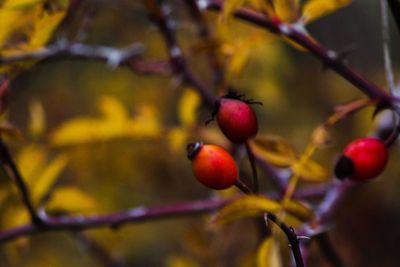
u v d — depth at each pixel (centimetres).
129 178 100
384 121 67
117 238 79
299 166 57
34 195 66
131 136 71
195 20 72
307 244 59
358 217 103
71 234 80
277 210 54
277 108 107
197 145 53
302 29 59
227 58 66
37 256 108
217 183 53
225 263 74
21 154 68
